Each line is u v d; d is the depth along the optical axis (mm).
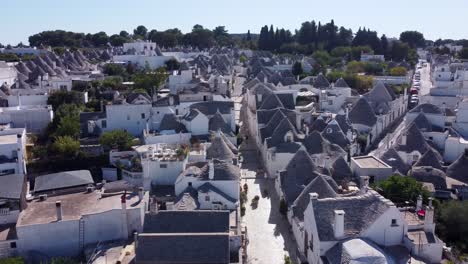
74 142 89625
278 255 59531
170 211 56281
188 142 91000
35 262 56656
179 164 75500
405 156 85125
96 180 85188
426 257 48688
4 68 152000
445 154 92188
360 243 46812
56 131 98000
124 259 53219
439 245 48688
